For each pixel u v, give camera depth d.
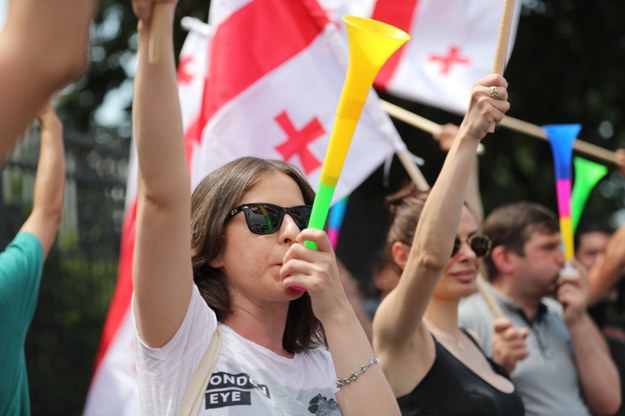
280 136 7.05
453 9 8.02
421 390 4.97
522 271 7.17
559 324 7.43
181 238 3.40
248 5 7.15
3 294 4.65
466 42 8.02
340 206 8.56
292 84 7.10
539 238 7.16
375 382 3.73
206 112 7.10
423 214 4.59
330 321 3.73
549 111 18.50
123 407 7.07
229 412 3.59
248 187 3.94
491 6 8.01
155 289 3.46
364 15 7.93
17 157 10.88
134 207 7.32
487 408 5.05
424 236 4.56
